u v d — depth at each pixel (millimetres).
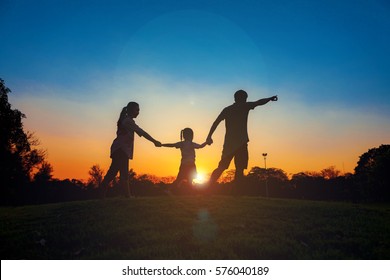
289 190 91875
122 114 9375
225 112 9242
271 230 6805
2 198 47562
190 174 10812
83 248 5832
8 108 43219
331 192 88312
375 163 67688
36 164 49375
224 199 10180
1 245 6039
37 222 7656
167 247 5664
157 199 9883
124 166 9555
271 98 9180
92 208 8648
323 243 6164
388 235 6715
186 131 10883
